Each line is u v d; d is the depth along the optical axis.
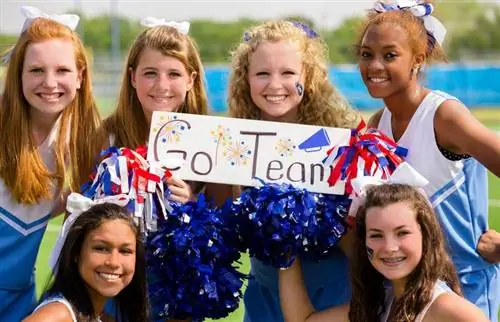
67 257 3.97
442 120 4.30
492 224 9.67
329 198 4.21
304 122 4.64
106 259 3.93
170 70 4.61
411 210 3.93
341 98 4.70
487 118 20.41
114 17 29.94
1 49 5.40
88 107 4.70
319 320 4.25
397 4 4.49
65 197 4.68
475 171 4.48
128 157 4.22
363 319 4.05
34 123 4.61
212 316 4.21
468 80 22.23
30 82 4.47
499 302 4.86
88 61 4.69
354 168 4.23
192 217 4.12
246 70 4.64
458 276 4.36
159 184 4.20
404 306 3.91
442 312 3.82
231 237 4.16
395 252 3.90
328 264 4.45
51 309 3.88
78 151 4.64
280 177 4.29
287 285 4.29
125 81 4.72
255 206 4.04
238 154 4.32
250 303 4.66
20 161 4.49
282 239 4.05
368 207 3.98
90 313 3.96
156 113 4.36
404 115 4.46
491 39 40.66
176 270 4.12
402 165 4.10
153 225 4.15
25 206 4.56
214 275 4.12
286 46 4.50
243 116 4.70
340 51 34.53
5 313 4.66
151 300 4.22
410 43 4.37
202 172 4.32
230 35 39.94
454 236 4.36
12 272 4.57
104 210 3.98
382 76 4.39
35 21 4.57
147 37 4.64
